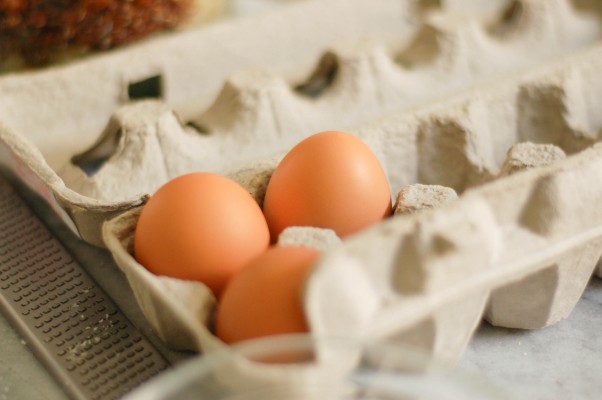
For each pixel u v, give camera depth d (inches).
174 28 24.7
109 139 20.1
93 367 16.4
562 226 15.4
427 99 22.4
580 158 15.7
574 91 19.5
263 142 20.8
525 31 23.7
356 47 22.3
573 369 16.4
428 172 19.1
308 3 24.7
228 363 13.1
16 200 20.5
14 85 21.4
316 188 15.7
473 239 14.5
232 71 23.9
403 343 14.8
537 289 16.3
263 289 14.1
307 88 22.8
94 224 17.7
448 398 12.9
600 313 17.4
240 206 15.5
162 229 15.3
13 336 17.4
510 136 19.7
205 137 20.5
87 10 22.8
